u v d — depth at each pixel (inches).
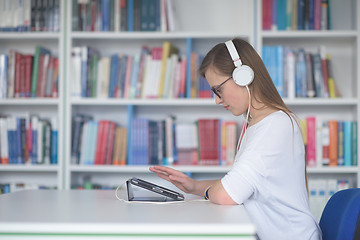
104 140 114.8
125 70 115.4
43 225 35.7
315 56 112.3
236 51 55.8
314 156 110.5
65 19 115.0
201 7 123.3
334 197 55.4
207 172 121.2
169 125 113.7
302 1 112.3
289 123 53.2
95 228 35.5
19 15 116.0
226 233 35.2
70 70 115.0
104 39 122.7
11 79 116.0
